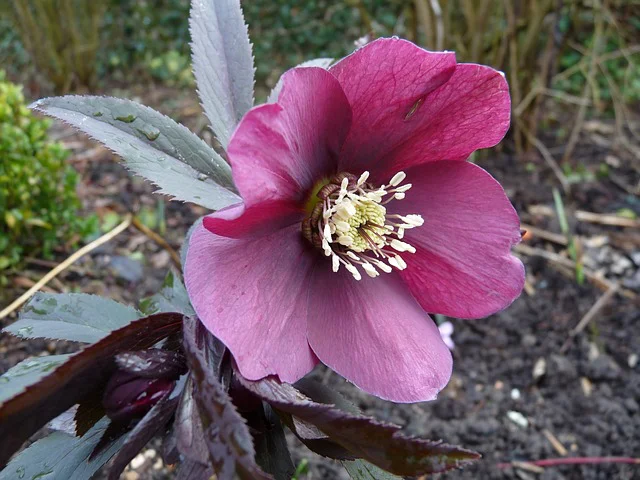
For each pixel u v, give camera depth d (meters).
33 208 0.23
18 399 0.08
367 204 0.12
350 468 0.11
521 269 0.12
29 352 0.21
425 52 0.10
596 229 0.32
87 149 0.34
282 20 0.53
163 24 0.52
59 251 0.25
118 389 0.10
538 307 0.28
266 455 0.12
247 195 0.09
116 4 0.50
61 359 0.10
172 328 0.11
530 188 0.35
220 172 0.12
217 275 0.10
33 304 0.13
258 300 0.11
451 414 0.23
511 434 0.23
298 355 0.11
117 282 0.25
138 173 0.12
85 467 0.12
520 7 0.35
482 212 0.12
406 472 0.09
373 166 0.12
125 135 0.12
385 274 0.12
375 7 0.52
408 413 0.23
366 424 0.09
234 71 0.13
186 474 0.10
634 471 0.22
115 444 0.12
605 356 0.26
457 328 0.27
